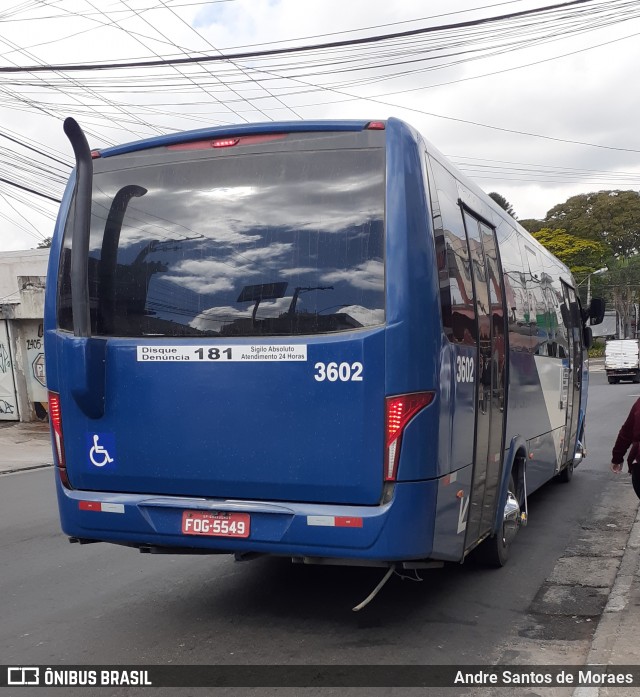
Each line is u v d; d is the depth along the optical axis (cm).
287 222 475
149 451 489
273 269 473
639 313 7369
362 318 453
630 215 6775
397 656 473
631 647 472
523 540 780
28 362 2127
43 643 505
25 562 725
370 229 458
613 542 770
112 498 498
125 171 515
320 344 455
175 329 489
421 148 476
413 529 447
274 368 463
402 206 455
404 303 446
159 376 487
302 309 464
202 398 477
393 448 443
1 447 1755
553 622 536
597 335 7194
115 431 498
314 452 456
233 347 471
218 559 712
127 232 508
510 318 673
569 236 6769
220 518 473
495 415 606
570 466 1118
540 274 844
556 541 777
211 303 483
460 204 545
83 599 601
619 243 6944
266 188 482
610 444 1556
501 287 645
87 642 504
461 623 533
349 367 450
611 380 4422
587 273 6494
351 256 459
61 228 533
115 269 507
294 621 537
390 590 611
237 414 470
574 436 1090
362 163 466
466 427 518
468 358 525
